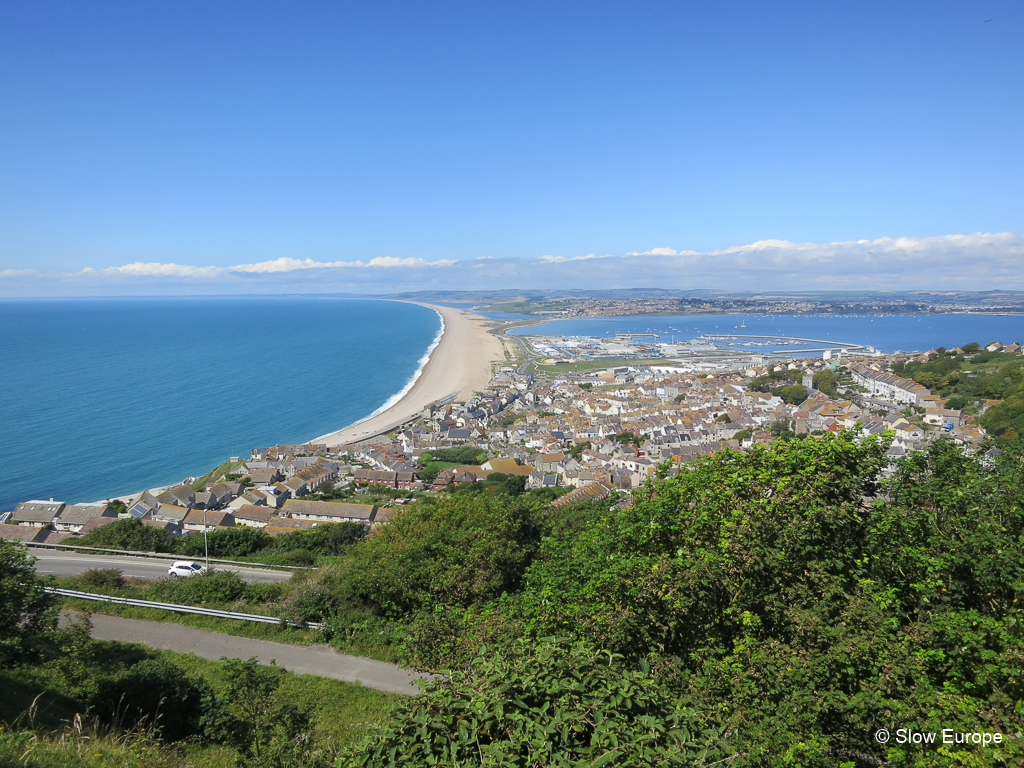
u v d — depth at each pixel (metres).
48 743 10.34
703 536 14.52
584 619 13.49
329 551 45.34
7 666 15.57
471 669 9.16
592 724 7.30
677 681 11.35
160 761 11.32
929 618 11.62
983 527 12.94
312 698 17.73
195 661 20.75
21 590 16.27
